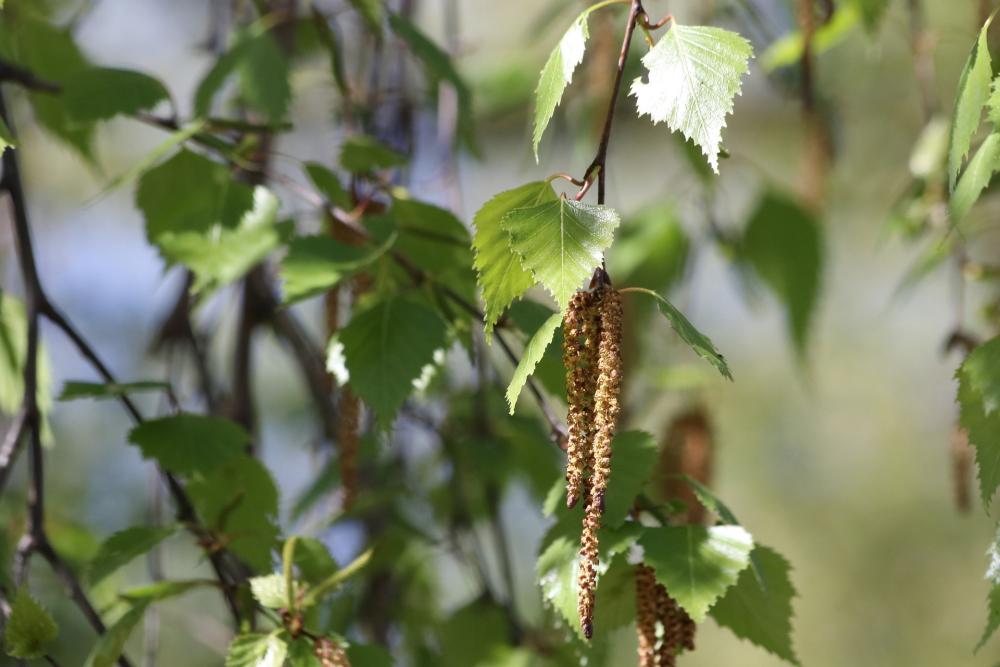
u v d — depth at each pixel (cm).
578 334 90
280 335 123
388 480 123
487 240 91
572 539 95
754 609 95
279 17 110
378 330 98
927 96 117
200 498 102
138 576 149
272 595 95
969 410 92
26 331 106
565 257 90
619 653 138
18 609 96
